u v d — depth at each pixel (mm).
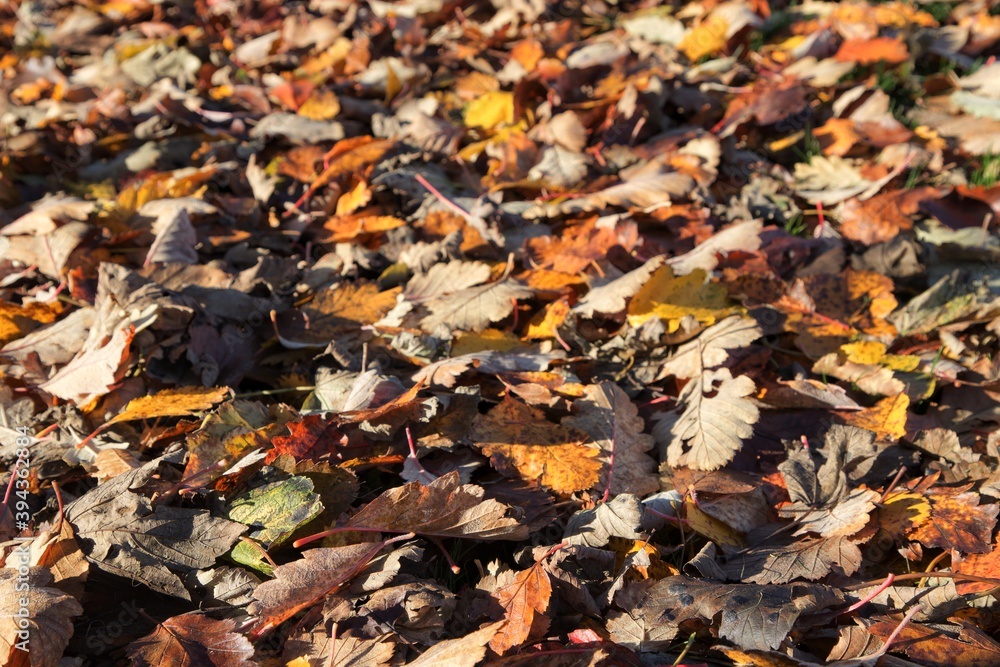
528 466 1756
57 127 3572
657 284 2154
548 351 2084
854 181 2885
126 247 2602
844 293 2316
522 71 3520
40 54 4566
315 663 1374
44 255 2439
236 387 2074
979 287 2307
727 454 1741
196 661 1364
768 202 2799
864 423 1911
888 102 3193
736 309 2129
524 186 2777
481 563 1635
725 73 3580
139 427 1928
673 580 1524
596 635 1416
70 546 1519
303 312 2242
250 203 2807
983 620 1500
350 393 1874
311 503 1555
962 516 1619
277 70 4105
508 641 1413
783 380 2104
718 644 1456
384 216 2715
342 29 4234
